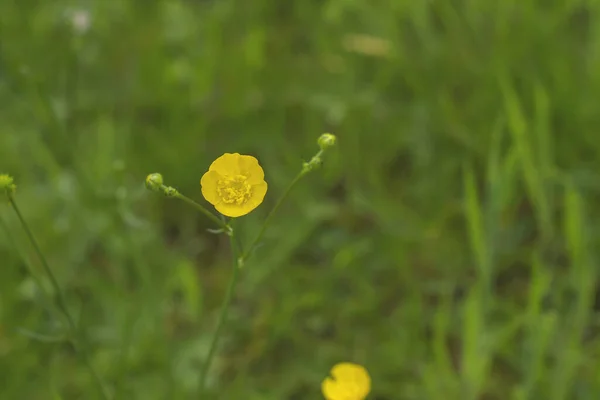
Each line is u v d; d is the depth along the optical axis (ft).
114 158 3.11
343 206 3.17
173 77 3.31
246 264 3.04
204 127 3.25
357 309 2.98
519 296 3.02
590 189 3.06
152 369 2.88
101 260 3.13
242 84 3.35
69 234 3.04
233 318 2.97
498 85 3.18
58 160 3.07
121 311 2.90
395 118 3.23
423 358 2.89
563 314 2.92
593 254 2.98
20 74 2.99
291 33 3.69
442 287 3.00
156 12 3.57
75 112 3.24
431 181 3.14
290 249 3.04
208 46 3.38
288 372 2.91
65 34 3.24
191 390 2.85
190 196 3.19
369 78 3.42
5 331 2.93
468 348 2.74
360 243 3.04
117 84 3.41
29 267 2.65
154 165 3.18
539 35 3.25
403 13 3.49
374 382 2.86
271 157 3.21
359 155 3.21
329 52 3.42
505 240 3.06
